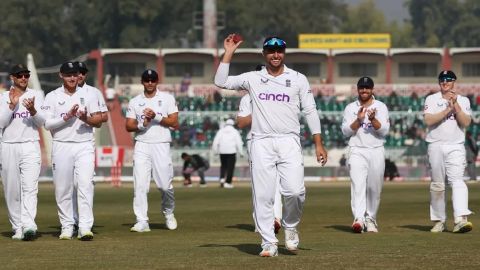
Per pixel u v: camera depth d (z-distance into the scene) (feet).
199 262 47.47
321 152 50.55
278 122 49.70
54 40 364.17
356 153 66.49
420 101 215.51
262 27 392.06
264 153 49.70
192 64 259.39
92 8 371.35
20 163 61.26
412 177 167.73
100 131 219.41
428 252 51.55
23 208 60.95
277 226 65.82
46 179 160.04
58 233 66.64
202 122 209.05
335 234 63.87
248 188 133.28
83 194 60.95
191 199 107.14
